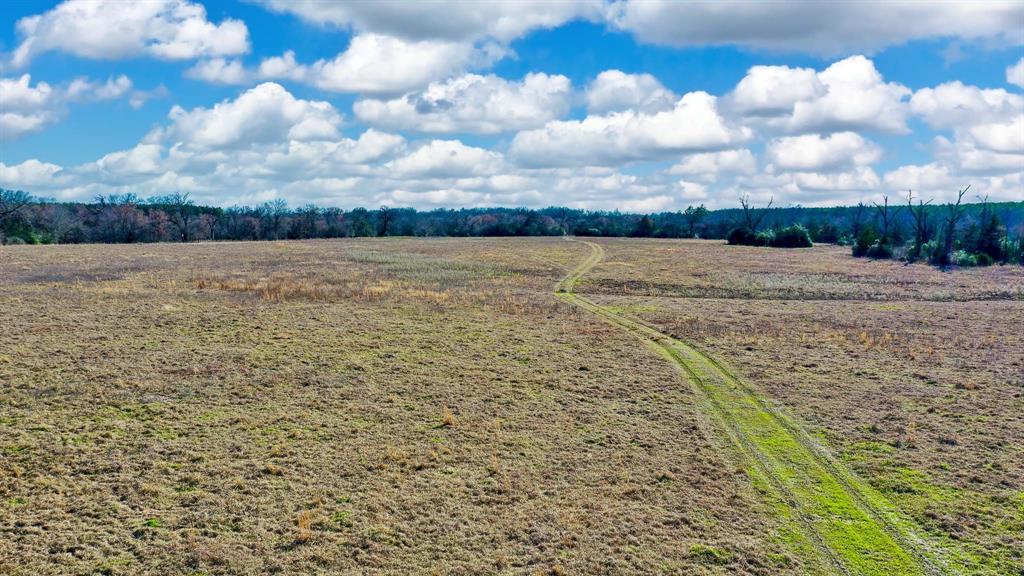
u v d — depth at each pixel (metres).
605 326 35.81
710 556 13.23
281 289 44.84
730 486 16.25
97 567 12.29
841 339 32.84
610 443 18.91
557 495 15.68
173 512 14.38
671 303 45.78
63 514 14.08
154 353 26.70
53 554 12.62
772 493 15.94
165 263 62.69
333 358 26.98
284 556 12.87
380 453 17.78
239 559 12.72
